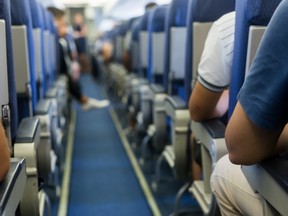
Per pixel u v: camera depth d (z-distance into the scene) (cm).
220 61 137
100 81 1035
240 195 116
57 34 468
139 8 823
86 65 1120
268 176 96
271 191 96
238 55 121
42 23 252
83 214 258
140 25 367
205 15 176
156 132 259
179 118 202
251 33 113
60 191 294
